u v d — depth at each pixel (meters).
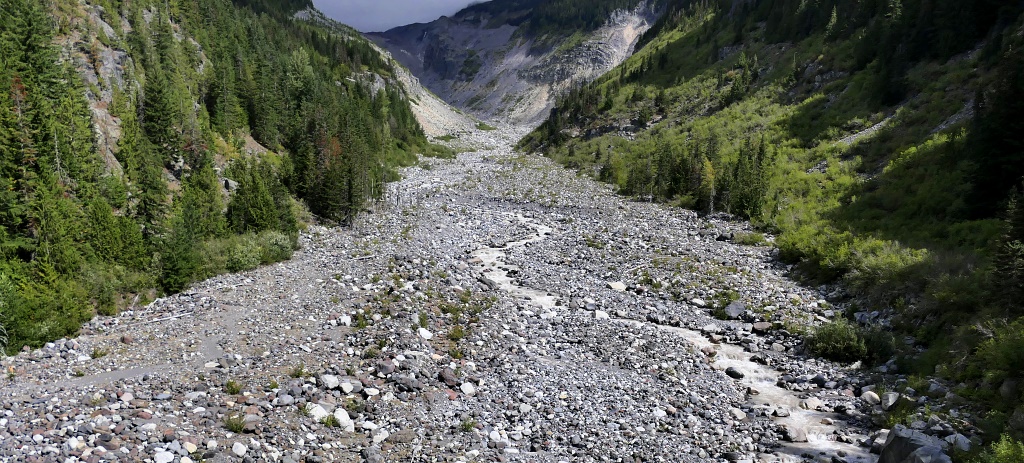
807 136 63.38
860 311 27.70
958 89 50.06
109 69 57.47
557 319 27.84
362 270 35.69
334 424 15.48
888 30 67.75
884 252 31.14
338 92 119.25
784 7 103.81
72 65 51.75
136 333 24.45
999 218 30.42
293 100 99.00
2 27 46.56
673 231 50.78
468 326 25.25
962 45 55.78
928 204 37.09
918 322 23.91
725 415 18.14
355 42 185.88
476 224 59.25
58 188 37.00
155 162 50.97
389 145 116.31
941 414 16.00
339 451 14.16
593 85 136.50
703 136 78.25
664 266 38.28
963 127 42.09
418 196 79.62
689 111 94.94
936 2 60.28
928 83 54.84
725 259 39.50
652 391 19.86
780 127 68.94
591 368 21.86
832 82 73.06
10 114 37.47
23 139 37.25
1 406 15.10
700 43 124.25
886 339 22.86
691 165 69.00
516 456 14.90
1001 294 20.94
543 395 19.02
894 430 14.11
